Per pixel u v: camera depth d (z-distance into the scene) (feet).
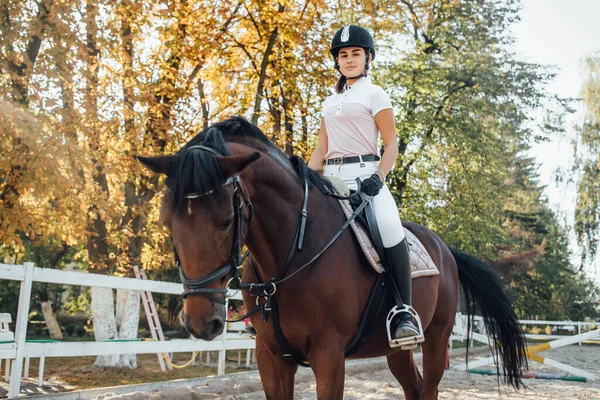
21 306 18.76
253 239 9.89
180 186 8.13
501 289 15.40
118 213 37.73
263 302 10.05
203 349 26.89
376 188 11.09
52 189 32.76
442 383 29.73
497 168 66.39
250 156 8.24
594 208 85.81
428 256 13.30
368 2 47.65
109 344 21.71
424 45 62.23
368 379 31.09
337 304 10.03
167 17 39.04
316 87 45.75
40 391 27.17
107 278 21.90
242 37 47.26
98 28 35.40
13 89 32.65
